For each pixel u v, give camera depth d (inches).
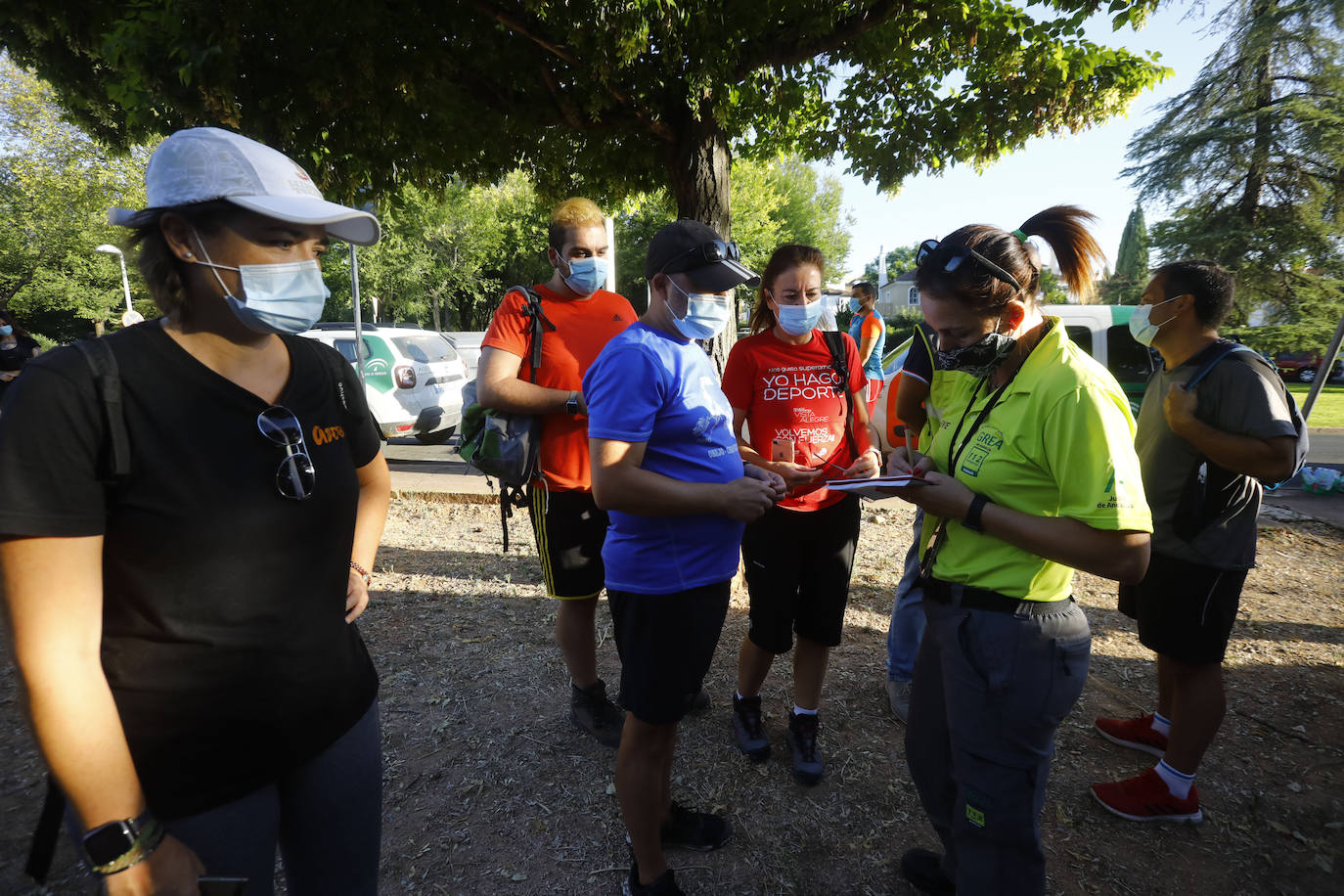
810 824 92.7
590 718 110.5
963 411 66.2
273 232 42.7
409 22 175.9
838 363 103.5
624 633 73.3
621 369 67.9
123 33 154.4
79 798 36.9
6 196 987.3
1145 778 95.3
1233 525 85.0
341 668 50.4
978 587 61.6
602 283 111.3
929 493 62.0
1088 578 185.9
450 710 117.7
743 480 69.2
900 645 115.6
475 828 91.4
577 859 86.5
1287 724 115.3
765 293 102.2
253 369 46.4
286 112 183.8
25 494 35.6
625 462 67.3
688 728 114.1
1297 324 682.2
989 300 56.0
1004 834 60.5
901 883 83.3
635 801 74.2
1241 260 691.4
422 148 216.4
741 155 278.4
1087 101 209.3
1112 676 132.3
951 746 65.2
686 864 86.0
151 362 40.7
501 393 101.7
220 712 43.1
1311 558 200.2
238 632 43.1
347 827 52.1
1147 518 54.4
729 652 140.2
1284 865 86.2
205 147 41.2
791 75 213.3
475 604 161.8
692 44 161.2
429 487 267.0
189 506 40.8
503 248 1466.5
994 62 203.5
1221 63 717.3
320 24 171.5
